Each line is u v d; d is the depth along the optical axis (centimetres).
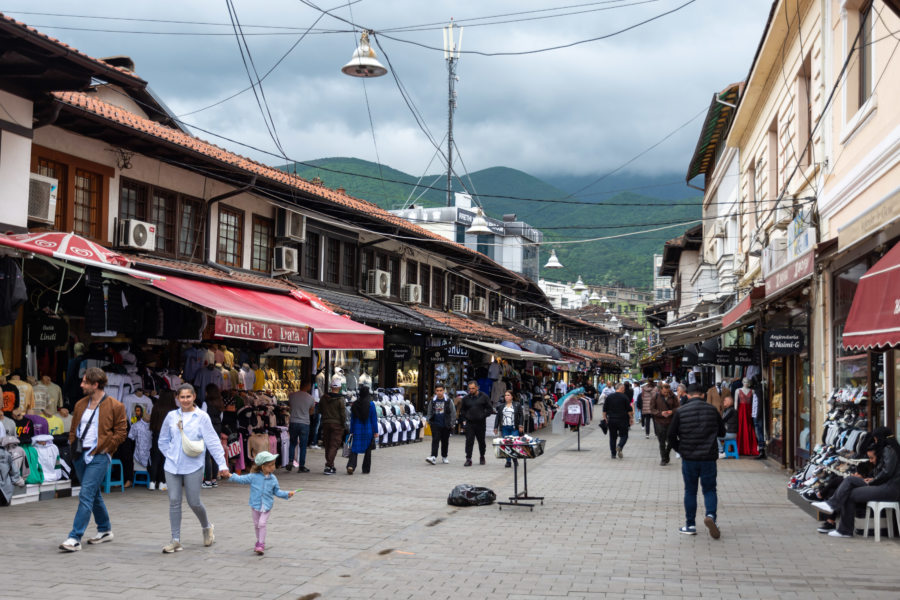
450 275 3288
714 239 3198
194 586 686
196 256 1688
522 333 4372
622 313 10819
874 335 871
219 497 1205
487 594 680
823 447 1193
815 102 1544
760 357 2141
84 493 811
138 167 1527
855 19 1325
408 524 1019
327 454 1543
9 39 1034
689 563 804
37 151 1305
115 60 1722
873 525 955
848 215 1300
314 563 785
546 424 3434
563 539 932
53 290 1258
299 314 1500
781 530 996
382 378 2530
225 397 1428
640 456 2055
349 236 2370
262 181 1745
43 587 666
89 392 829
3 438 1041
